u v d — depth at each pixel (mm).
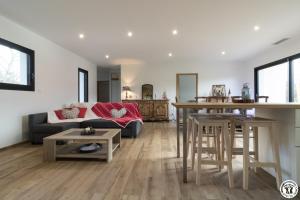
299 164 2033
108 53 6473
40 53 4680
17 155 3248
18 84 4039
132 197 1875
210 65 8109
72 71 6367
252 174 2447
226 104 2113
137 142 4207
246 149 2076
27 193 1941
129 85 8328
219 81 8086
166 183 2189
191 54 6719
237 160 2969
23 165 2766
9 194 1921
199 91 8141
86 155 2973
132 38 4816
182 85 8195
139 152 3436
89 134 3178
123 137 4680
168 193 1961
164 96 8203
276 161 2070
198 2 3014
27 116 4254
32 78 4406
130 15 3473
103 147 3453
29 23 3873
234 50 6168
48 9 3252
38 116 4184
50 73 5109
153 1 2979
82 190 2008
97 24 3902
